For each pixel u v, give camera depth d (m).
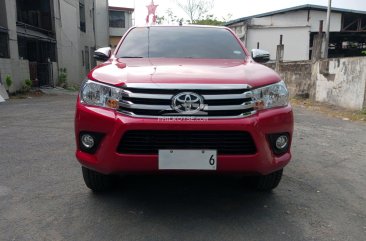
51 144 5.74
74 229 2.98
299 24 27.75
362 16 28.25
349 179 4.38
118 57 4.17
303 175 4.48
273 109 3.16
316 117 9.46
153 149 2.97
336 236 2.96
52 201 3.52
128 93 3.01
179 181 4.09
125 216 3.22
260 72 3.44
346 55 33.22
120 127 2.95
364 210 3.48
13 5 14.68
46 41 18.38
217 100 2.98
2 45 14.17
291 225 3.12
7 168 4.50
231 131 2.95
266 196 3.74
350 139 6.64
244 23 28.61
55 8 19.36
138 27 4.87
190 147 2.96
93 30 28.94
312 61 13.73
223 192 3.80
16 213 3.25
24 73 15.39
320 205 3.56
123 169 3.01
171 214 3.27
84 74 25.72
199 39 4.58
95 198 3.60
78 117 3.20
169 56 4.19
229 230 2.99
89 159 3.15
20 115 8.80
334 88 11.95
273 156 3.16
